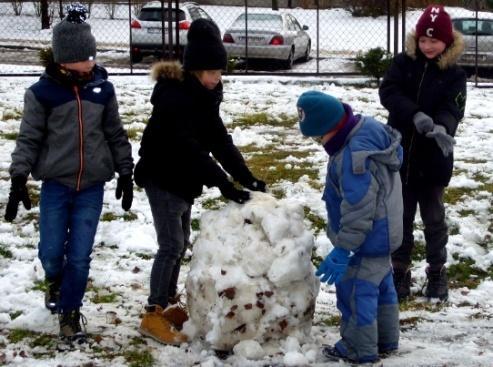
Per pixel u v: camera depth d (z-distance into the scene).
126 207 5.33
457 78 5.91
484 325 5.84
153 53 21.05
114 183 9.03
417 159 6.01
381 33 27.16
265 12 21.48
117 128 5.33
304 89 16.42
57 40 5.03
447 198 8.75
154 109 5.09
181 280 6.55
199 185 5.21
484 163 10.09
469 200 8.70
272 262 4.79
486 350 5.25
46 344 5.26
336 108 4.72
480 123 12.83
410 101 5.80
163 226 5.19
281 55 20.73
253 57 20.80
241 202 5.00
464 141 11.45
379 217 4.77
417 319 5.96
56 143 5.11
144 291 6.42
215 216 5.07
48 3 30.30
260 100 15.03
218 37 5.01
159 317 5.25
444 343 5.41
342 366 4.86
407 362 4.95
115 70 19.00
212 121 5.20
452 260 7.40
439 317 6.02
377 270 4.88
